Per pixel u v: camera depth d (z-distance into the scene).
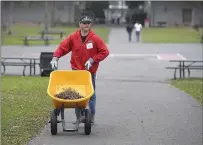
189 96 24.06
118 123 16.44
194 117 17.91
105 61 49.59
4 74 36.81
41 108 19.12
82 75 14.71
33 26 127.88
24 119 16.73
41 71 35.50
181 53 60.41
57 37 82.50
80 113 14.50
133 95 24.27
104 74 38.28
